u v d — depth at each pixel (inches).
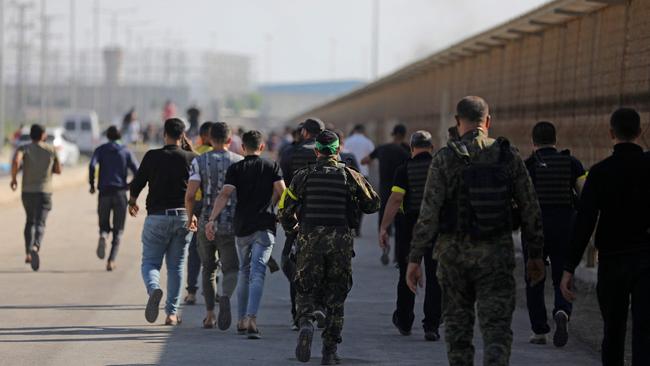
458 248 695.1
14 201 3016.7
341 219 904.3
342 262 902.4
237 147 1699.1
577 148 1678.2
